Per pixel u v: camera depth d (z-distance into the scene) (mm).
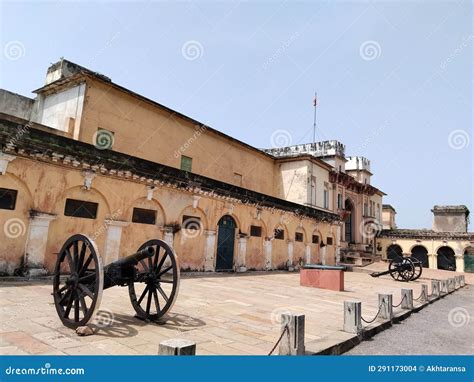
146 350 4816
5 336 5047
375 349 6188
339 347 5785
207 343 5344
